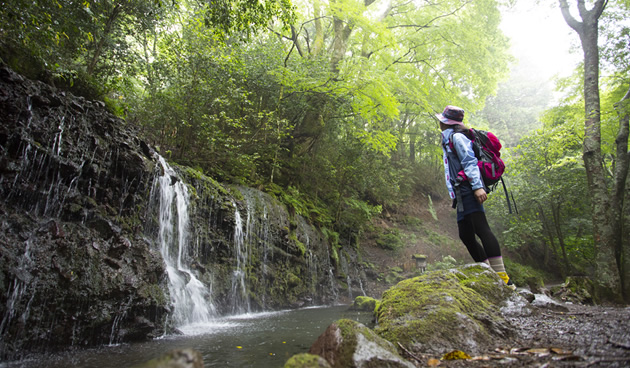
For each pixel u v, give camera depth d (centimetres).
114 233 412
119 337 380
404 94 1512
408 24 1628
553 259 2153
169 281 499
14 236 323
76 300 350
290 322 527
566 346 183
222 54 827
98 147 435
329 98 1149
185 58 800
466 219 330
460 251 1638
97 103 463
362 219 1288
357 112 1227
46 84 400
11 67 392
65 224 375
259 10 623
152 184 524
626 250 904
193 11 895
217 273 650
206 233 651
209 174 804
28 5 412
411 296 283
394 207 1825
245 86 982
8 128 342
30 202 354
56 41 500
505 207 1688
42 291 327
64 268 348
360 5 1205
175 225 579
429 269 1293
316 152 1270
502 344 212
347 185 1305
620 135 998
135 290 401
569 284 850
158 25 780
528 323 252
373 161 1380
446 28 1603
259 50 1035
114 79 700
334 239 1112
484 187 328
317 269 967
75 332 347
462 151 321
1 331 295
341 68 1186
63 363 285
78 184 410
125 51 727
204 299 581
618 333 191
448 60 1859
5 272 303
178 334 424
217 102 819
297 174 1151
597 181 973
